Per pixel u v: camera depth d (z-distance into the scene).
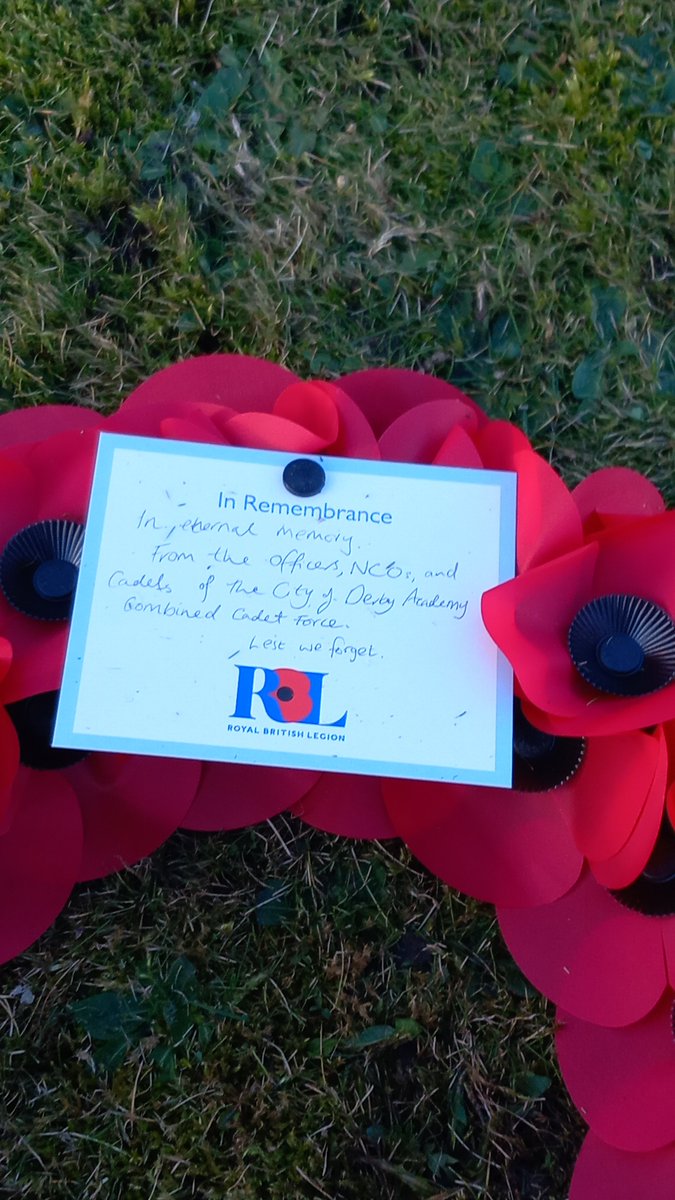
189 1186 0.41
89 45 0.52
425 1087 0.42
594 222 0.52
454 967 0.43
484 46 0.54
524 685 0.35
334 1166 0.41
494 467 0.39
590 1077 0.38
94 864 0.39
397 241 0.51
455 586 0.37
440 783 0.39
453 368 0.50
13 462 0.37
